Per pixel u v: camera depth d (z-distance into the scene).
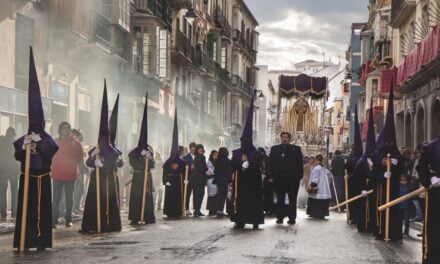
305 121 52.97
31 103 11.62
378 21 46.44
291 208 18.38
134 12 34.72
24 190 11.38
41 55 23.45
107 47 28.47
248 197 16.20
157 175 24.16
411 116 35.31
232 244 12.53
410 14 35.78
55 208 15.65
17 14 21.80
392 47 43.50
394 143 14.07
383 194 14.08
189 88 49.06
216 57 58.25
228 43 63.03
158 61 36.28
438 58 25.61
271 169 18.38
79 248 11.68
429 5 30.33
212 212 21.36
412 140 35.00
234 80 67.00
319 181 21.47
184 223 17.72
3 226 15.28
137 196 17.52
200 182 21.22
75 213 18.45
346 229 16.86
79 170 18.44
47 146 11.52
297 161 18.36
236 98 67.69
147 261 10.10
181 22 45.97
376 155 14.12
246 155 16.25
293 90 53.59
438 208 9.81
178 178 20.52
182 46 44.72
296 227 17.06
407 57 32.88
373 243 13.59
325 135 56.41
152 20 34.72
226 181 21.00
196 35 51.00
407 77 32.69
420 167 9.91
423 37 31.50
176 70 44.78
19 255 10.80
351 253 11.83
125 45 31.52
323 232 15.72
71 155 15.78
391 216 14.03
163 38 36.69
